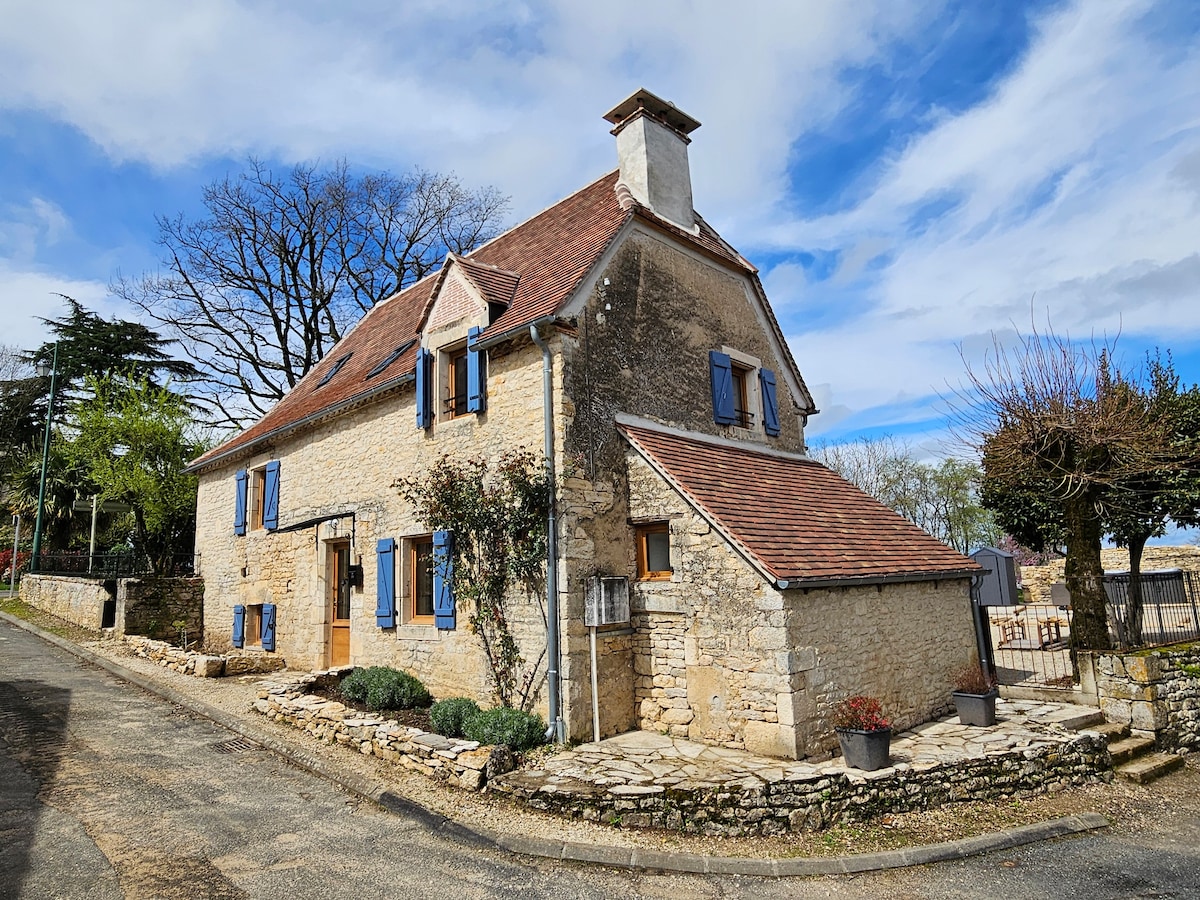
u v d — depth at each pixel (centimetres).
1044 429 1043
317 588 1287
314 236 2611
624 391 993
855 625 858
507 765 734
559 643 848
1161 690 943
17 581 2791
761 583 783
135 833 600
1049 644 1507
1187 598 1123
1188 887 555
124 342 3152
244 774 766
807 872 573
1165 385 1380
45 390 3097
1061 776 786
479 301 1023
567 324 913
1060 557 2595
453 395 1093
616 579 886
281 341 2586
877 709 727
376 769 771
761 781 659
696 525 864
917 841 627
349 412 1262
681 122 1277
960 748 786
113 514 2802
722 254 1222
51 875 517
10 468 3033
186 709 1030
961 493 3566
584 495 896
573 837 612
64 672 1259
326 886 520
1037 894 543
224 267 2538
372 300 2717
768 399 1277
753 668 784
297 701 943
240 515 1555
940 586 1032
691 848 604
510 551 911
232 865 548
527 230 1365
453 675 988
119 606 1595
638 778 689
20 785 695
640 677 910
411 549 1111
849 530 1006
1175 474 1259
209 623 1636
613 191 1210
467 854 589
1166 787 811
